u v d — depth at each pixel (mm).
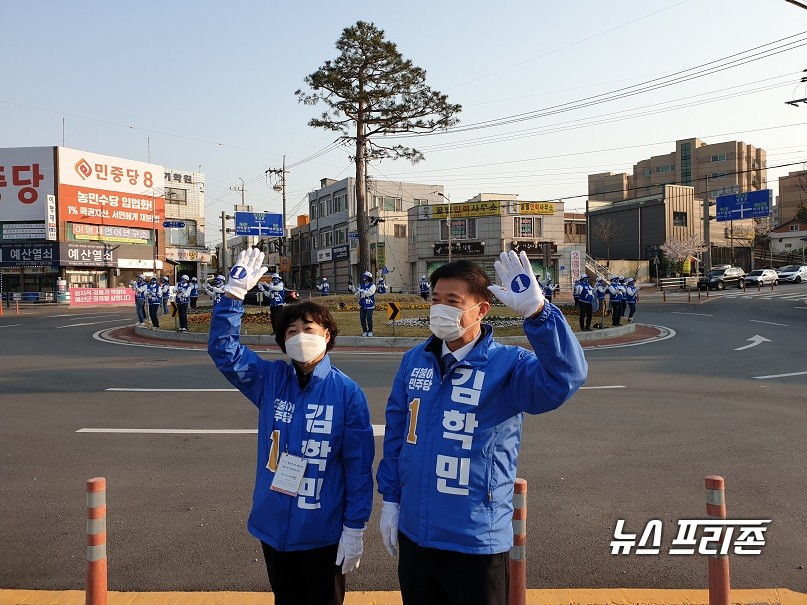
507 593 2486
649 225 57719
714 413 8383
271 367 3053
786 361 13250
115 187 41281
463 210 45656
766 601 3635
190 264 52531
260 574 4059
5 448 6859
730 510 5027
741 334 19125
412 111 29109
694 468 6094
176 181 51094
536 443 6961
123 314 31172
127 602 3643
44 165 37938
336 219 55969
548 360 2277
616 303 20875
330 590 2844
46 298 38344
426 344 2721
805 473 5906
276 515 2770
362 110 29312
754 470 6004
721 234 62031
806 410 8539
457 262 2580
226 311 2902
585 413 8391
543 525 4789
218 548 4430
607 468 6102
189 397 9617
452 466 2420
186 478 5879
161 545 4477
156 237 43719
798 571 4062
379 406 8977
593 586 3898
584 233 63094
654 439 7117
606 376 11445
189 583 3941
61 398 9594
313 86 28891
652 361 13477
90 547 3025
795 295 38062
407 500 2523
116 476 5941
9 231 38062
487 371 2479
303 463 2775
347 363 13297
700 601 3645
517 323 20266
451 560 2393
